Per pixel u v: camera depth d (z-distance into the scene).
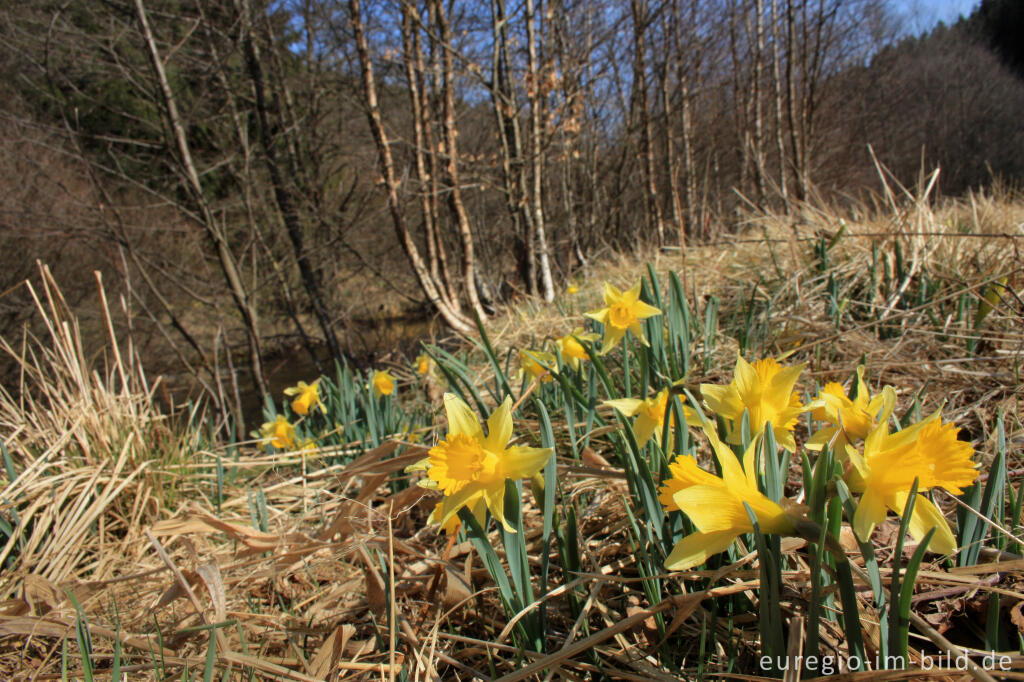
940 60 24.09
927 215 3.33
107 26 6.54
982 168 21.50
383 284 11.59
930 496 1.02
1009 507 1.32
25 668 1.39
